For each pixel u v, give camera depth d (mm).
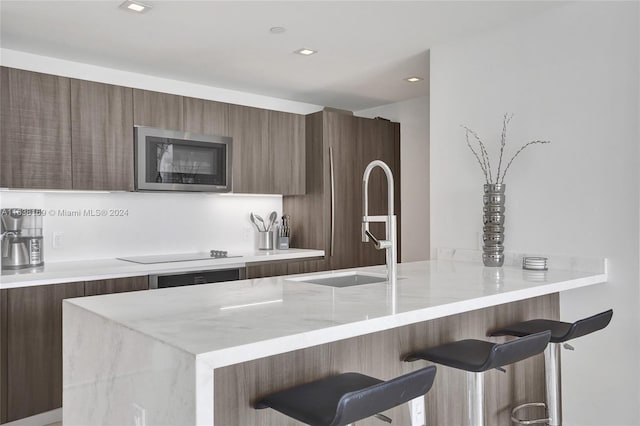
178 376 1198
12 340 2850
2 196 3246
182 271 3529
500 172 3037
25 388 2898
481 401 1838
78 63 3656
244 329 1376
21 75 3061
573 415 2711
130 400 1398
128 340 1411
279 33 3113
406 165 5047
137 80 3959
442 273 2580
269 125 4332
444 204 3334
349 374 1748
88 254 3682
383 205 4992
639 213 2465
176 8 2721
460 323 2283
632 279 2486
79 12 2750
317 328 1391
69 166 3246
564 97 2750
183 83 4223
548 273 2568
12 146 3021
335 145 4551
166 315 1552
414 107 4945
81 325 1686
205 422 1150
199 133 3865
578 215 2689
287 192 4457
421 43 3316
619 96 2533
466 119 3217
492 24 3002
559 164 2770
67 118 3240
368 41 3268
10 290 2842
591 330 2131
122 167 3486
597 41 2617
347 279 2648
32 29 2996
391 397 1299
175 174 3711
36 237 3270
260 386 1594
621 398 2527
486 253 2895
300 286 2148
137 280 3328
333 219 4500
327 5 2707
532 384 2691
